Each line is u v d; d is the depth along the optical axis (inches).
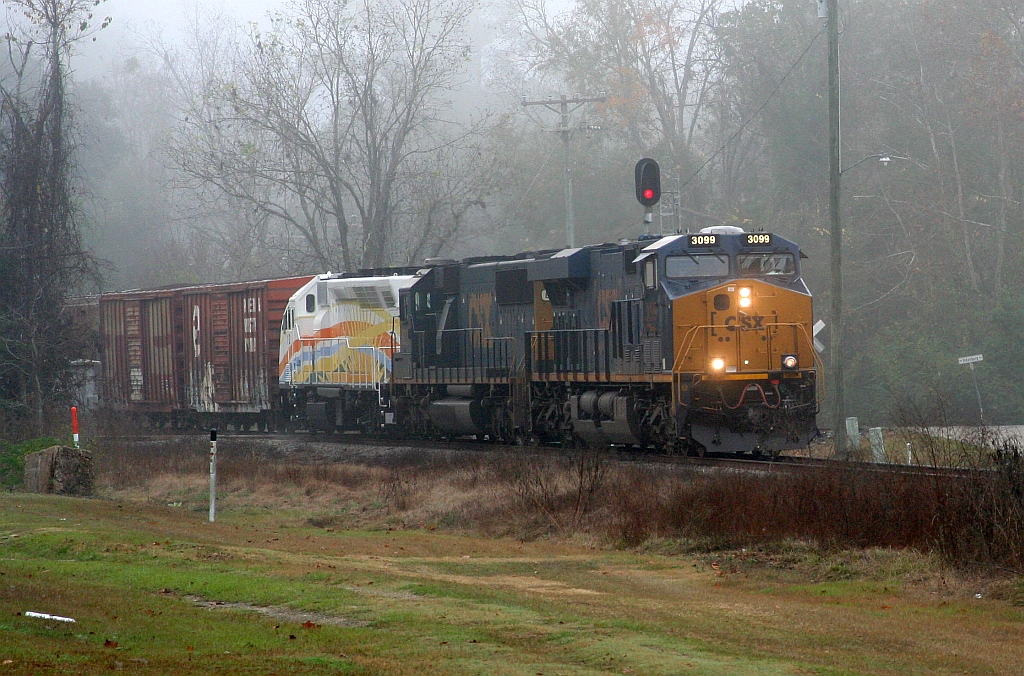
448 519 3154.5
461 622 1636.3
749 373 3676.2
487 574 2256.4
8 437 5172.2
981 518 2084.2
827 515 2440.9
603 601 1883.6
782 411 3671.3
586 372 4106.8
